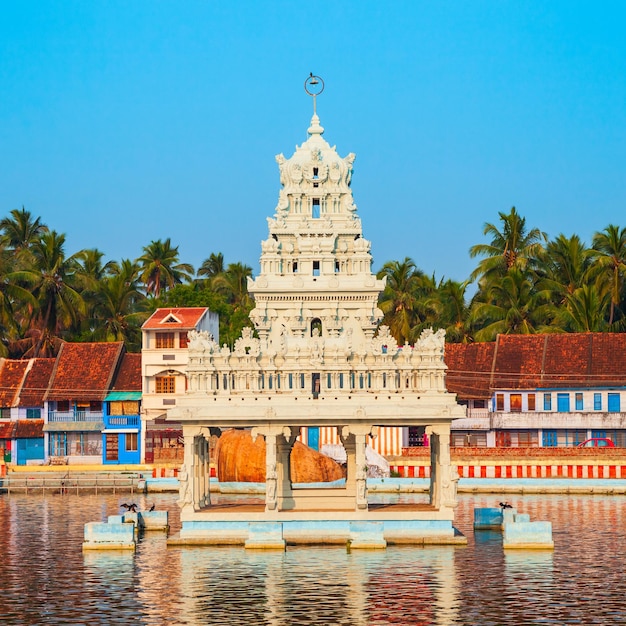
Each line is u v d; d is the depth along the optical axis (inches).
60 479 3727.9
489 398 4288.9
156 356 4355.3
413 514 2301.9
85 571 2096.5
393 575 2022.6
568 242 4793.3
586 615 1765.5
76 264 5162.4
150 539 2439.7
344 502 2416.3
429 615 1768.0
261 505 2459.4
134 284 5359.3
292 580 1984.5
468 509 3043.8
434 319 4899.1
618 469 3607.3
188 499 2314.2
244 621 1742.1
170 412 2285.9
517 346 4370.1
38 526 2792.8
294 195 2482.8
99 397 4404.5
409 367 2279.8
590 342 4311.0
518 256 4808.1
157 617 1769.2
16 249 5167.3
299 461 3334.2
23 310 4955.7
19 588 1974.7
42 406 4488.2
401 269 4970.5
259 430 2297.0
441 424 2292.1
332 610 1796.3
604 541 2402.8
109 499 3472.0
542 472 3631.9
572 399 4220.0
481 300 4869.6
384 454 3973.9
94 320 5137.8
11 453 4431.6
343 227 2472.9
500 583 1966.0
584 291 4554.6
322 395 2284.7
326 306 2433.6
